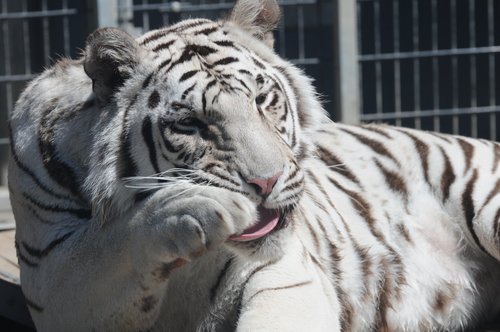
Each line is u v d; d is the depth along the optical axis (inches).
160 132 147.3
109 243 145.9
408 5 531.5
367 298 202.8
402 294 210.2
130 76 153.5
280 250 145.7
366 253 205.5
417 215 221.0
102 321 149.9
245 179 139.7
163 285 143.9
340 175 218.2
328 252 194.4
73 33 466.0
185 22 170.4
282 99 161.9
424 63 538.9
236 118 144.5
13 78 426.3
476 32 536.4
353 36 406.3
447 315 216.7
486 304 223.1
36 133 165.2
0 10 463.8
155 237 133.1
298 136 169.6
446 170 225.3
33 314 166.9
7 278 221.3
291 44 505.4
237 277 162.9
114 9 390.0
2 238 321.4
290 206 147.8
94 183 149.8
